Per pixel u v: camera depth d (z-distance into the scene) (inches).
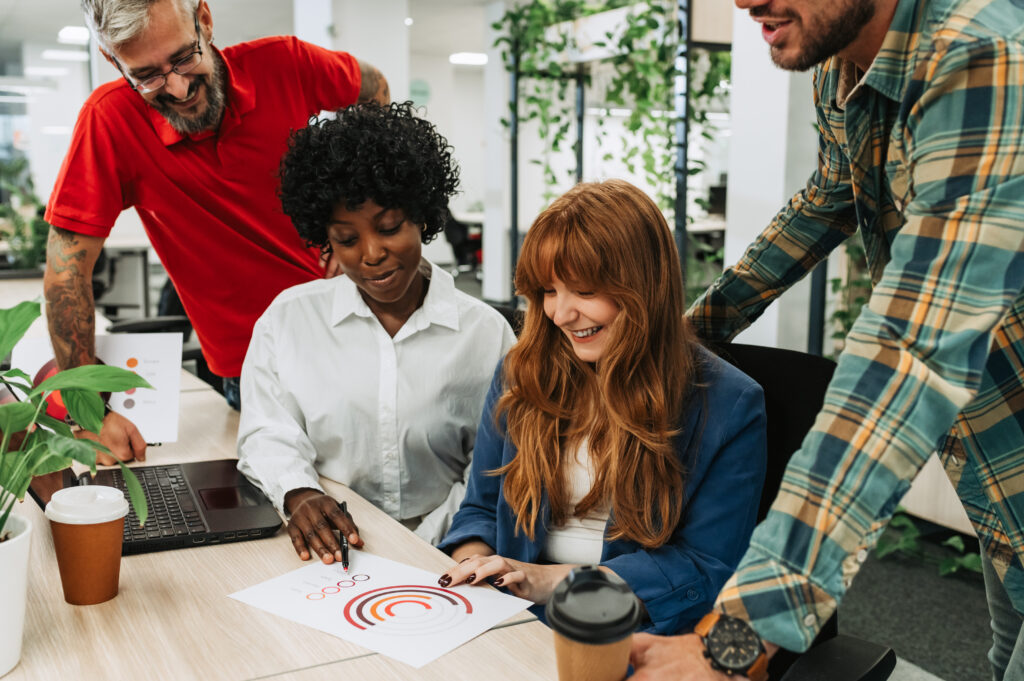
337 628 38.5
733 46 124.8
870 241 43.6
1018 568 42.4
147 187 71.0
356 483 60.2
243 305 76.4
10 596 34.0
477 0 326.6
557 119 253.3
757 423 47.1
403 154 51.8
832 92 43.4
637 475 47.3
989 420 39.6
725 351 52.7
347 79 79.9
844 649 38.2
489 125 327.3
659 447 46.3
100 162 67.7
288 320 60.4
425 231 58.3
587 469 50.2
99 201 67.6
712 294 55.2
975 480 43.4
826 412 31.0
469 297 62.0
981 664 90.0
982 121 30.5
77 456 33.0
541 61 237.0
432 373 59.4
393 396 58.6
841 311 122.0
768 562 30.0
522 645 37.3
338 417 58.8
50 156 485.4
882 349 30.5
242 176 72.8
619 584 27.7
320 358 59.4
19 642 35.1
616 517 47.3
